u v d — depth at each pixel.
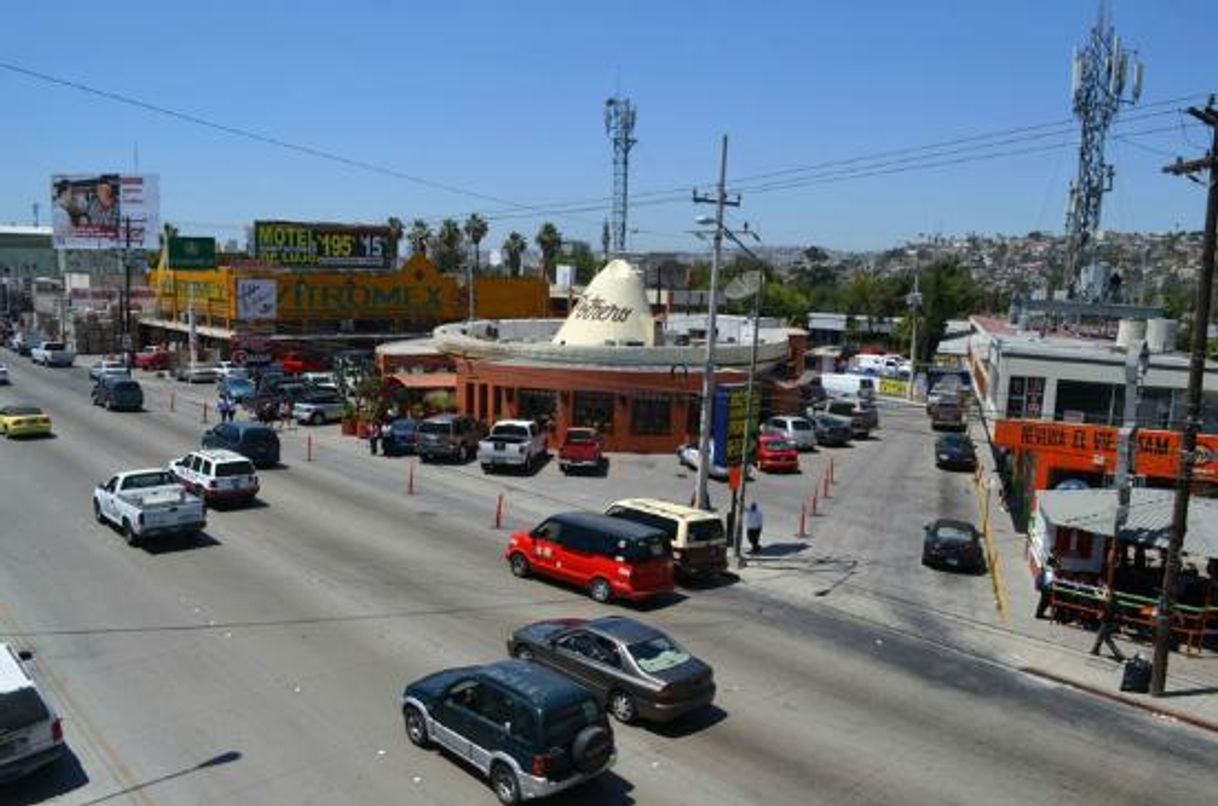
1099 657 21.70
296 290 78.44
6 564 24.61
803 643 21.62
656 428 45.62
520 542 25.36
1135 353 26.58
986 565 29.61
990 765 15.98
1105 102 58.56
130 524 26.56
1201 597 24.05
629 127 75.44
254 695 17.16
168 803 13.55
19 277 145.00
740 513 28.39
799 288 162.75
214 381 69.50
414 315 84.75
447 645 19.92
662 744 16.03
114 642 19.52
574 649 17.59
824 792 14.68
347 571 25.03
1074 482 31.34
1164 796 15.26
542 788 13.22
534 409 46.31
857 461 48.06
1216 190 18.88
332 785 14.13
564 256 158.12
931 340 101.69
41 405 54.78
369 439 45.19
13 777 13.35
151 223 101.56
